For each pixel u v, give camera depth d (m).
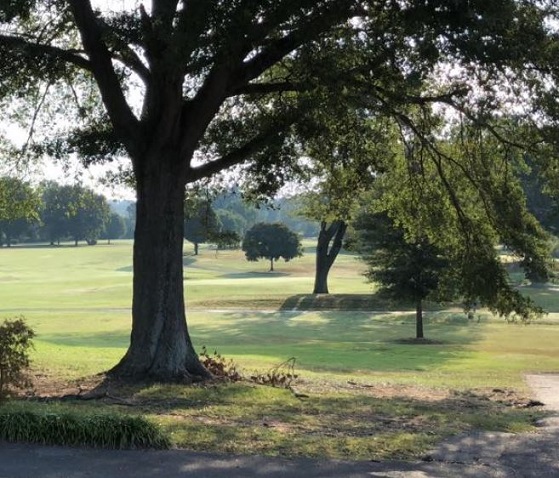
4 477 5.74
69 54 11.95
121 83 13.43
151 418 8.12
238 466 6.20
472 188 15.00
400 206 16.27
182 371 11.98
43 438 6.81
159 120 11.98
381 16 10.35
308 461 6.49
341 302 45.06
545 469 6.69
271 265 87.69
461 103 12.77
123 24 10.40
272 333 32.88
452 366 21.05
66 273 80.31
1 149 16.52
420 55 9.87
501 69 10.16
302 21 10.08
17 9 9.56
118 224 170.62
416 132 13.59
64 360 15.65
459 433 8.59
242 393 11.15
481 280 14.47
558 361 22.67
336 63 10.62
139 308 12.05
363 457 6.78
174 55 9.64
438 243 15.88
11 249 122.19
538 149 13.17
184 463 6.24
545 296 51.25
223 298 48.38
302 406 10.42
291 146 14.23
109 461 6.25
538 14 10.19
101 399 9.95
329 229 50.88
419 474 6.23
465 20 9.04
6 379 7.89
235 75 12.08
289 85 12.73
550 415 10.98
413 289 30.78
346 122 13.24
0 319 31.72
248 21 9.48
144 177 12.13
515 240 14.24
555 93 11.22
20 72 12.80
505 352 25.88
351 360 21.50
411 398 12.91
